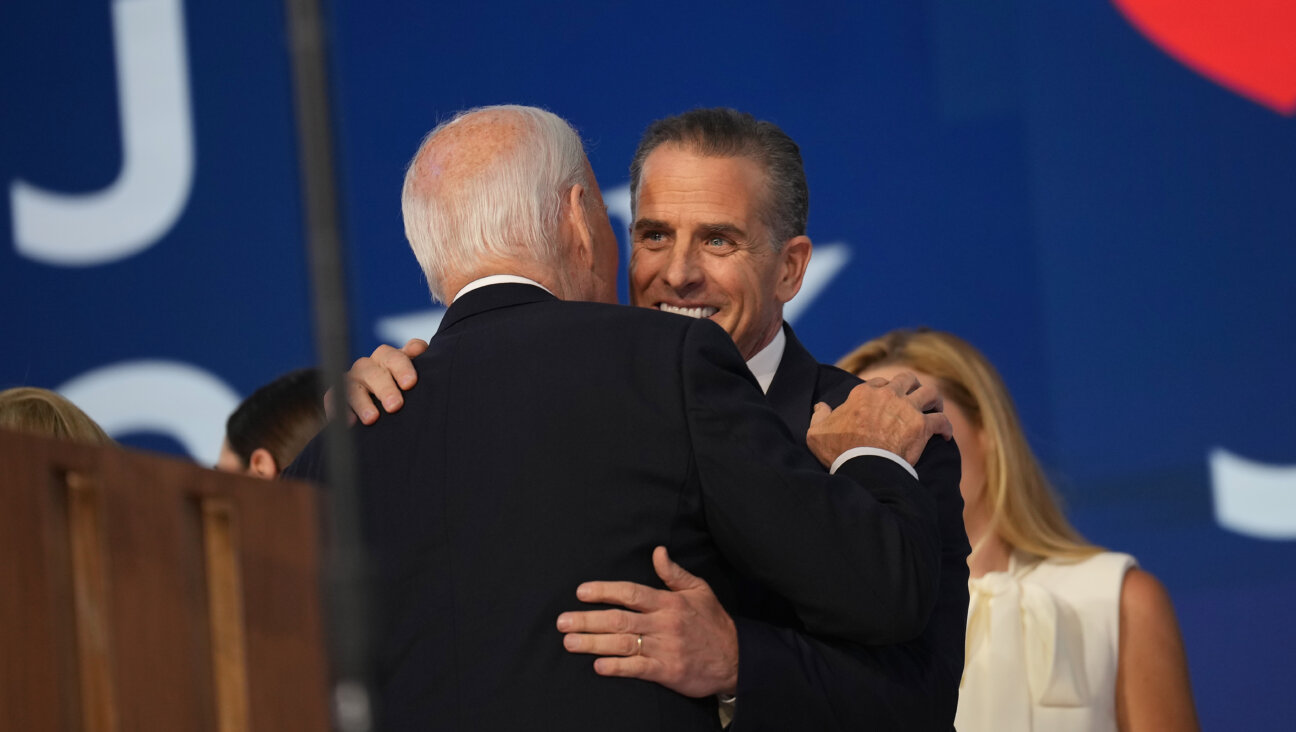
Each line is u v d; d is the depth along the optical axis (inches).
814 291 549.0
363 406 229.0
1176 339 523.5
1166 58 531.2
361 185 579.2
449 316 238.1
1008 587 366.6
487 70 578.2
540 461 214.5
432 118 578.6
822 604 214.8
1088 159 534.3
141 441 622.5
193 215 625.0
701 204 275.1
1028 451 389.7
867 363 408.8
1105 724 358.6
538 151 244.1
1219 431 517.7
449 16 580.4
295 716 140.7
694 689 210.4
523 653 206.8
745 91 560.1
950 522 254.5
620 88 569.0
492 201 240.8
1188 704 360.2
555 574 209.9
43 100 636.1
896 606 215.9
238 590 139.9
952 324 538.9
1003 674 360.8
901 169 546.0
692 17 565.6
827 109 553.0
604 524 211.9
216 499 144.2
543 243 241.1
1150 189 529.7
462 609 211.0
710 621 213.0
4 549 134.0
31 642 134.6
